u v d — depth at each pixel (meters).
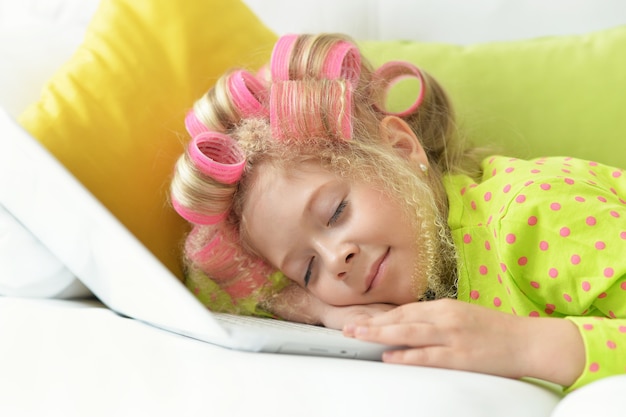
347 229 0.97
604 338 0.73
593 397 0.56
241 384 0.62
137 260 0.76
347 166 1.00
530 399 0.62
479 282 0.99
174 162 1.11
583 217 0.89
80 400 0.64
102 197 1.05
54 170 0.82
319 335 0.74
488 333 0.74
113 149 1.07
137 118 1.10
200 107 1.07
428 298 1.01
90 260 0.86
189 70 1.16
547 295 0.91
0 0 1.56
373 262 0.97
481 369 0.73
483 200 1.02
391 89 1.25
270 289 1.10
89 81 1.09
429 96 1.20
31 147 0.83
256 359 0.68
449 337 0.74
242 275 1.09
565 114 1.20
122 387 0.65
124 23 1.15
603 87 1.19
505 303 0.96
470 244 1.00
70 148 1.04
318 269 1.00
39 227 0.90
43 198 0.85
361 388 0.61
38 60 1.17
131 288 0.80
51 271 0.95
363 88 1.13
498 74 1.25
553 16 1.39
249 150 1.01
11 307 0.85
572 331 0.74
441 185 1.09
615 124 1.17
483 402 0.60
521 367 0.73
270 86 1.07
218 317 0.85
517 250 0.91
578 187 0.92
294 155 1.00
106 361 0.69
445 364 0.73
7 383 0.68
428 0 1.45
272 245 1.01
